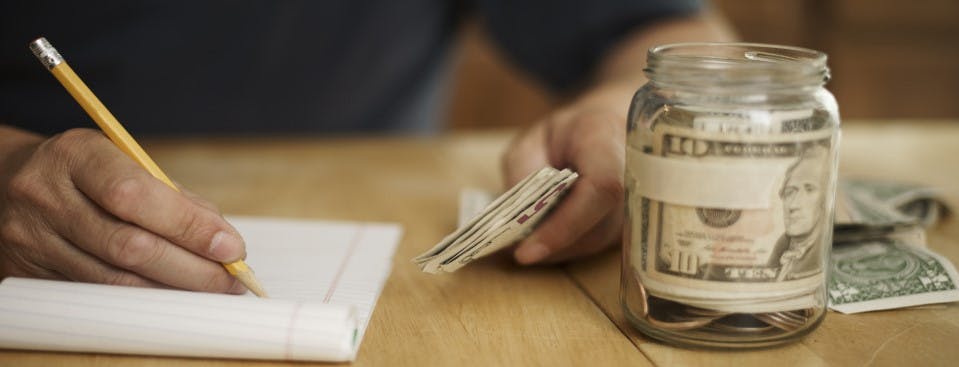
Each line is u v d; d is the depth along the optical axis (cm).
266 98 156
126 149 61
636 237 56
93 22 142
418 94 169
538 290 68
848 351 56
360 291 66
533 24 138
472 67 267
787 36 277
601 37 131
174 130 153
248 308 54
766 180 50
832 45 279
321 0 151
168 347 54
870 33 280
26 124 144
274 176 112
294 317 54
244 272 59
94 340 54
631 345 57
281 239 82
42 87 143
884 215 77
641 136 54
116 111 149
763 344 54
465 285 69
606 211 68
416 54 164
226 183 108
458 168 118
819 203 53
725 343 54
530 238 70
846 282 66
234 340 53
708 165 50
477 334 59
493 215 57
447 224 90
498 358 55
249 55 151
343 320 54
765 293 52
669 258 53
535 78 149
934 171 113
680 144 51
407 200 100
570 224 68
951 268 67
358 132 165
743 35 275
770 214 51
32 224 60
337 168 117
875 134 137
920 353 56
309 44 154
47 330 54
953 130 140
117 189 56
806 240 53
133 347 54
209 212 58
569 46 136
